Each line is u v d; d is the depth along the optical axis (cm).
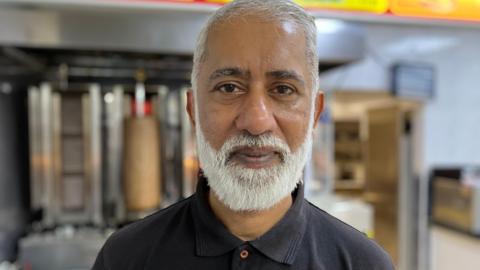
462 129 242
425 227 240
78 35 121
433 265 234
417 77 229
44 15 118
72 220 158
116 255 69
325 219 72
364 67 224
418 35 231
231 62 57
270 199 60
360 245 69
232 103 58
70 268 146
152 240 68
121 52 145
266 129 57
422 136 238
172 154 159
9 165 153
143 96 156
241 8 58
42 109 152
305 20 61
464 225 210
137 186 141
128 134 141
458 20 116
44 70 161
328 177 187
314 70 62
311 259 64
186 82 180
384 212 263
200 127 62
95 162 154
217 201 65
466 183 212
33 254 144
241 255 61
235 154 59
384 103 273
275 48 57
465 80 239
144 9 105
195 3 101
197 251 63
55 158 153
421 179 239
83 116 154
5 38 116
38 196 155
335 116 344
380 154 269
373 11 111
